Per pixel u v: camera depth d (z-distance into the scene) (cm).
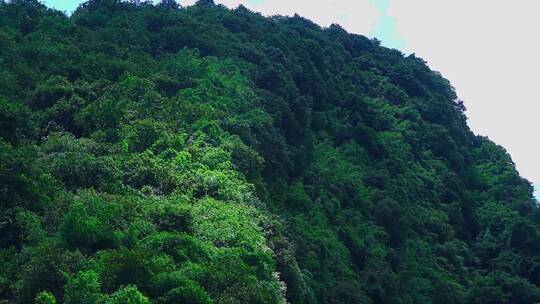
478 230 7544
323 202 5981
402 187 7025
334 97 7894
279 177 5484
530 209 7594
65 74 5212
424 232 6756
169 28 6631
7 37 5450
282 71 6731
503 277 6438
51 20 6397
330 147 6962
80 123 4444
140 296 2477
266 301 2881
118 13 7050
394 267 6050
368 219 6347
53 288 2652
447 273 6375
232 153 4397
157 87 5259
